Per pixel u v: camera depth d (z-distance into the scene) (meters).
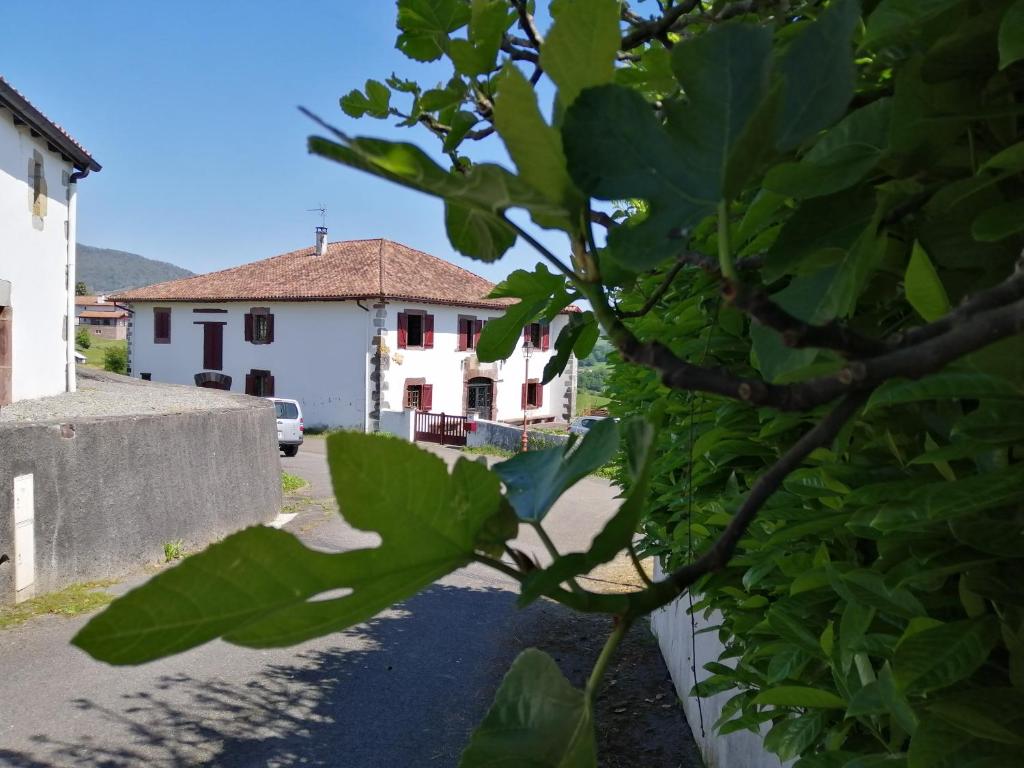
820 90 0.50
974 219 0.90
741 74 0.47
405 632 7.86
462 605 8.71
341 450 0.43
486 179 0.45
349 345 27.39
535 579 0.44
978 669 1.04
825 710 1.60
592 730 0.49
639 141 0.48
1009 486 0.81
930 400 1.17
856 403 0.49
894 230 0.98
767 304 0.43
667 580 0.49
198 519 11.27
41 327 14.45
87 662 6.88
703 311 1.99
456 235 0.64
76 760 5.29
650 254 0.47
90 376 19.39
